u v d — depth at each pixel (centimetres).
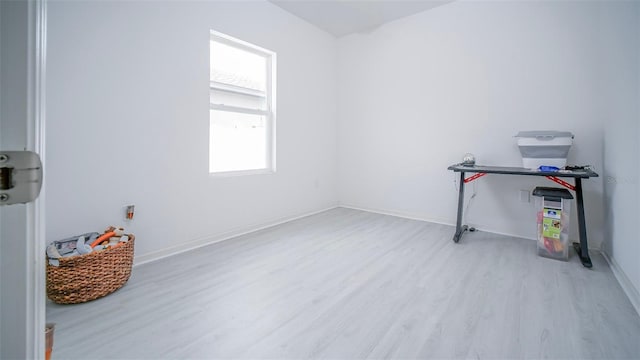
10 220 39
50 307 162
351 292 182
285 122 353
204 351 129
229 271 212
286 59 349
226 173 297
